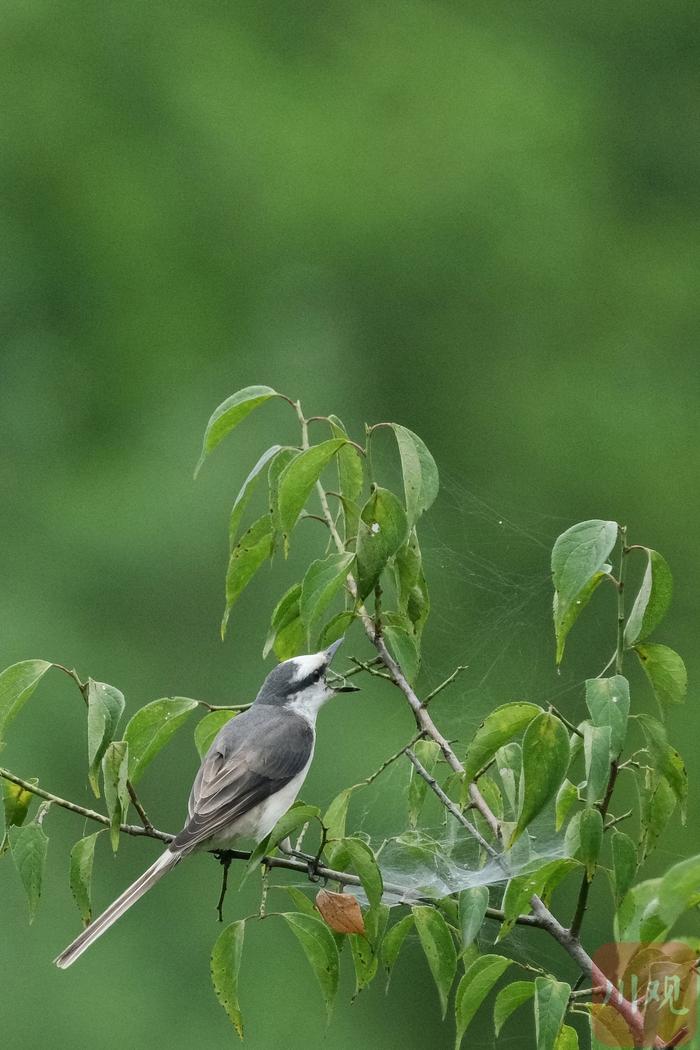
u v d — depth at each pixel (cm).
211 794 691
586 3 1933
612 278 1794
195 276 1778
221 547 1534
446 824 628
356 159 1794
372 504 545
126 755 540
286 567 1472
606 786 487
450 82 1839
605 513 1667
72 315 1791
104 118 1850
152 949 1328
